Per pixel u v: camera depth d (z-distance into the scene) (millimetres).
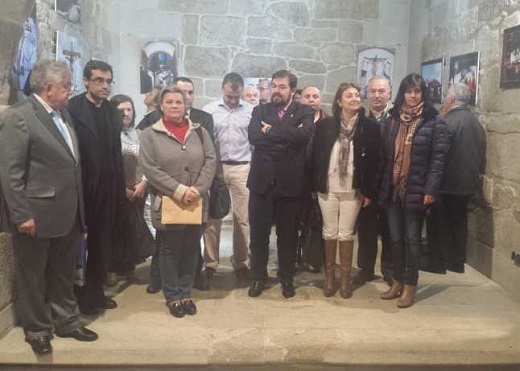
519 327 2863
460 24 4238
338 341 2648
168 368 2582
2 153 2301
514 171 3338
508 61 3383
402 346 2623
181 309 2926
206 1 5480
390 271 3521
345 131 3119
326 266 3285
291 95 3166
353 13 5566
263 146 3113
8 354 2498
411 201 3014
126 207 3221
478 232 3852
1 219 2373
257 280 3279
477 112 3885
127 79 5527
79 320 2672
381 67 5641
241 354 2588
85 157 2787
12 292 2762
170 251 2914
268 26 5547
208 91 5590
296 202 3160
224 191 3324
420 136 2975
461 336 2742
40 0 3301
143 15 5461
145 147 2869
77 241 2619
